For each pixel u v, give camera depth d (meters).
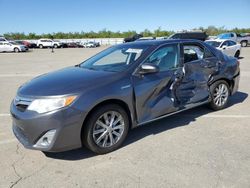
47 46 50.16
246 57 18.72
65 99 3.38
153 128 4.71
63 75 4.15
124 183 3.09
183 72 4.67
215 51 5.46
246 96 6.96
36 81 4.04
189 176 3.18
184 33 25.30
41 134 3.39
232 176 3.16
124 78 3.91
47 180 3.19
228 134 4.41
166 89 4.39
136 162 3.55
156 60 4.39
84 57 23.98
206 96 5.22
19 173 3.35
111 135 3.84
